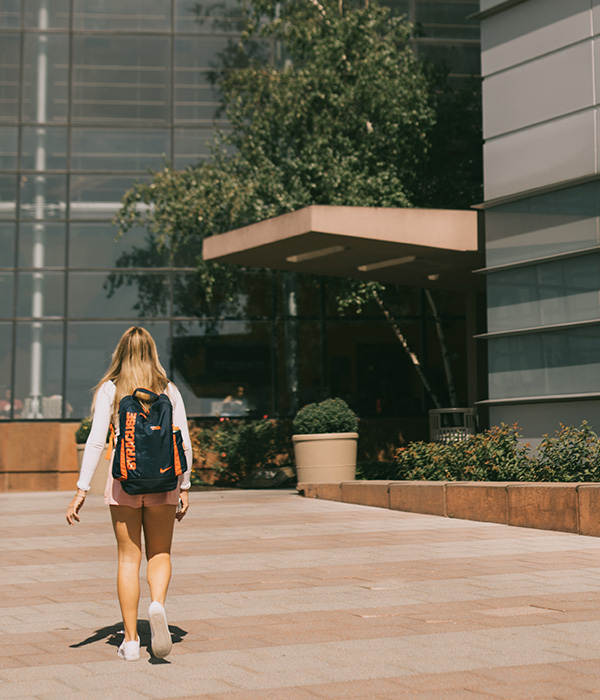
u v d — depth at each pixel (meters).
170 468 5.11
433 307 21.61
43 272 22.95
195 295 23.03
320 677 4.64
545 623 5.92
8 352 22.70
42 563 9.04
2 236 23.00
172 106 23.66
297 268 18.17
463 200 20.11
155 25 23.83
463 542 10.19
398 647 5.28
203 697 4.30
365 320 23.09
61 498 18.70
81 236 23.12
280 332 22.95
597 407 13.81
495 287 15.57
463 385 22.95
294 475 20.39
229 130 23.64
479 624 5.91
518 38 15.34
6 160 23.22
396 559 8.99
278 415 22.72
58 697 4.32
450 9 23.73
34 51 23.58
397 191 18.64
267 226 15.77
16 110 23.39
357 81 18.64
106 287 23.02
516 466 13.16
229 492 18.81
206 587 7.48
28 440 22.12
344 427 17.03
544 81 14.90
